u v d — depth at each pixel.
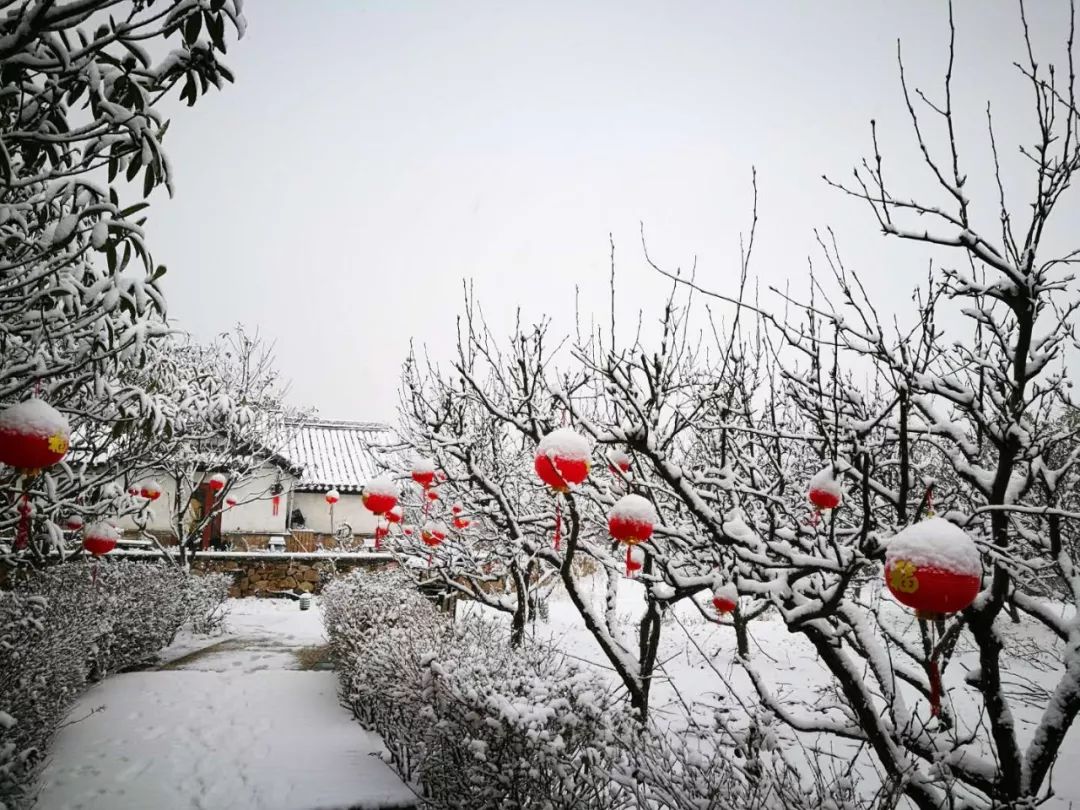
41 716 5.03
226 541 19.14
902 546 2.22
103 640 7.71
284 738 6.34
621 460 4.41
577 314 5.51
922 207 3.03
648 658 5.56
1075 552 5.34
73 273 4.05
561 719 3.80
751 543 3.82
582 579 19.17
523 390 5.47
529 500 8.51
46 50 2.83
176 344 14.06
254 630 11.87
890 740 3.58
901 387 3.10
